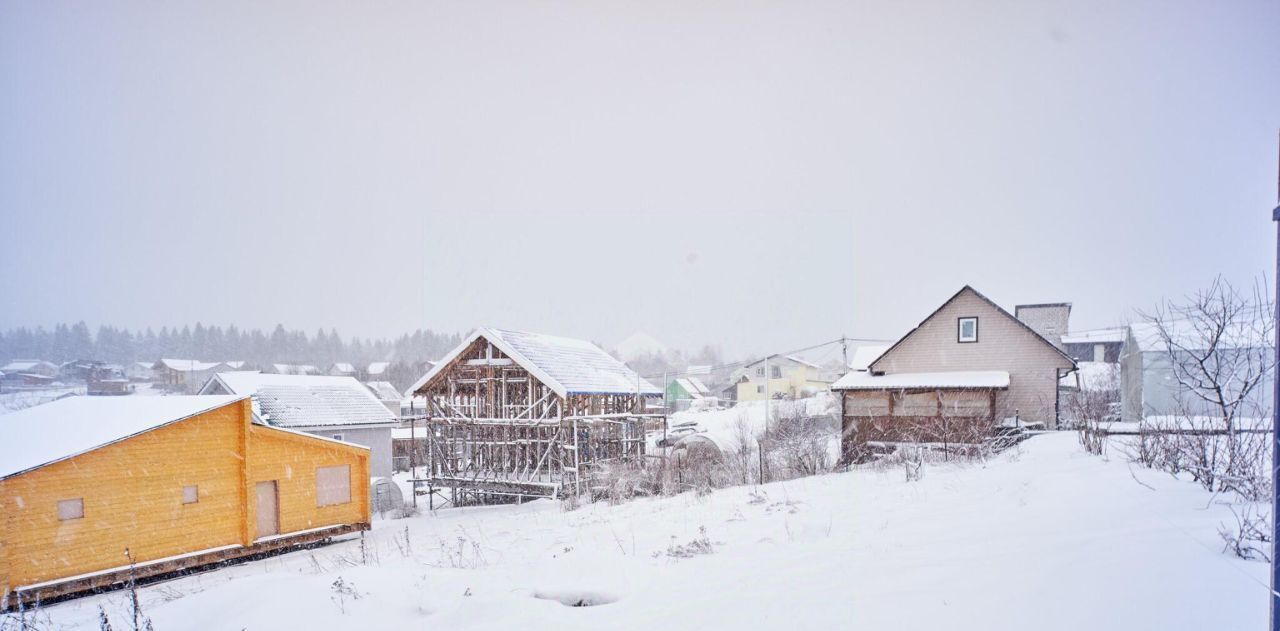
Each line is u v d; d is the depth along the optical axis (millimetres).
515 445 26141
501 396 26484
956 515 8102
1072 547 5504
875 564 5758
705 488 16453
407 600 5922
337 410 29422
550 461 24812
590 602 5617
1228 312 10758
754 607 4824
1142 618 3801
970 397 26203
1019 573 4914
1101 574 4641
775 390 52812
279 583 6387
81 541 14156
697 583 5719
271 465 17875
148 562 15039
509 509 23719
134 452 15125
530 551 9875
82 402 17359
